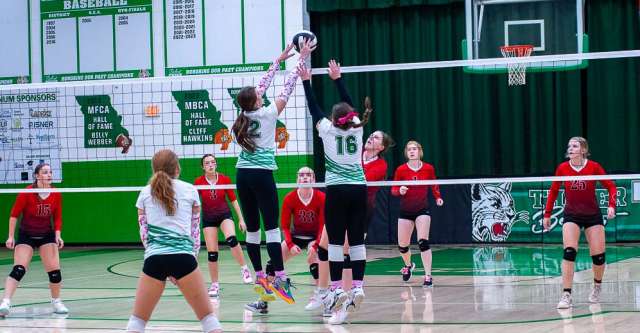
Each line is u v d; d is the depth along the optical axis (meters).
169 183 5.76
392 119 17.06
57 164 18.16
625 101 16.17
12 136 18.28
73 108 18.05
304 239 9.02
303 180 8.92
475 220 16.55
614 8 16.11
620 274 11.23
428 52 16.78
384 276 11.79
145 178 17.75
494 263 13.20
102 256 16.20
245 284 11.28
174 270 5.70
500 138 16.66
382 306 8.79
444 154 16.88
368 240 16.98
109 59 17.88
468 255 14.61
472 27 15.88
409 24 16.88
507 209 16.36
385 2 16.66
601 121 16.25
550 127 16.41
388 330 7.20
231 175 17.25
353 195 7.51
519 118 16.52
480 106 16.69
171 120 17.56
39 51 18.17
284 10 17.11
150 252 5.72
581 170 8.41
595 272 8.57
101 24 17.91
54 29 18.11
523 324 7.29
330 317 8.03
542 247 15.60
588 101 16.25
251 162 7.61
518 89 16.52
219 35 17.39
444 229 16.67
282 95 7.73
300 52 7.83
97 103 17.91
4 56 18.34
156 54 17.69
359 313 8.30
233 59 17.36
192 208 5.92
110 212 18.05
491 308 8.42
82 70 17.98
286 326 7.57
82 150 18.05
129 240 17.98
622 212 15.90
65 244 18.38
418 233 10.68
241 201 7.74
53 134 18.11
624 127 16.19
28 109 18.20
